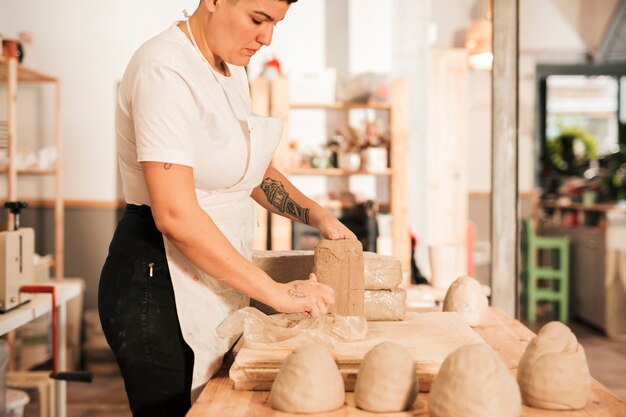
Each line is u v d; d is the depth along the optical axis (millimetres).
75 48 4816
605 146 7855
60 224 4484
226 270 1246
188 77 1275
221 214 1433
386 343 1134
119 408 3643
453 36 5160
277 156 4215
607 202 5535
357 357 1217
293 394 1094
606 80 8164
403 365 1104
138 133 1247
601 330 5262
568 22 5676
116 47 4820
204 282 1391
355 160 4324
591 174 6566
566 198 5852
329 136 4824
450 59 4879
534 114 5699
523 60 5680
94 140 4848
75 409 3619
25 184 4832
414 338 1363
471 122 5441
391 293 1523
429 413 1053
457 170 4898
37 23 4809
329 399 1101
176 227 1223
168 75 1253
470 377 1008
